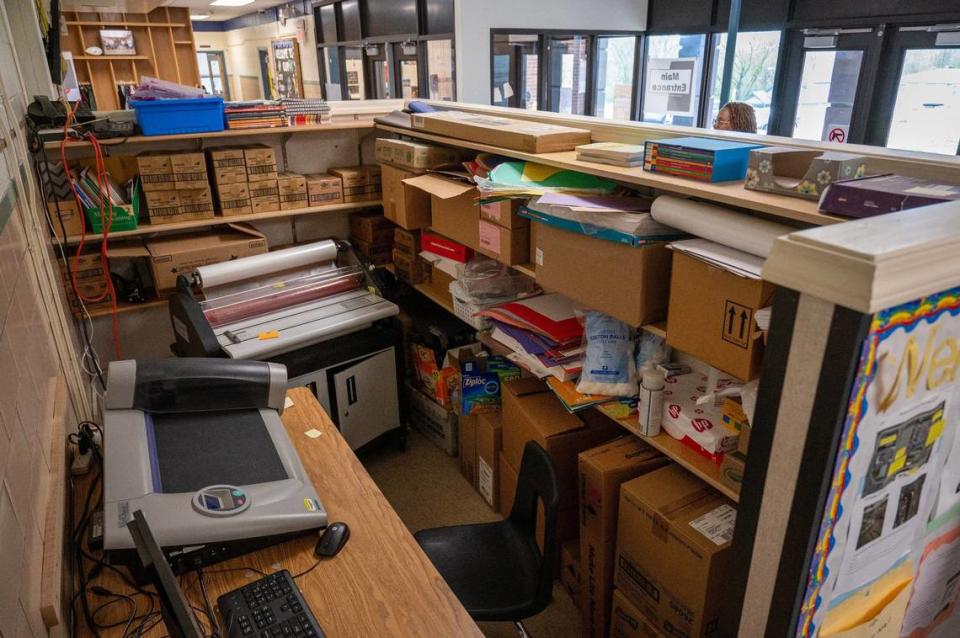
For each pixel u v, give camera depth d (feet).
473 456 8.95
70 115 8.65
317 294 9.18
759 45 16.44
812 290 2.21
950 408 2.71
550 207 6.13
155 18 26.32
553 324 7.01
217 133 9.50
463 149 8.95
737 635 2.89
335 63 28.22
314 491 4.90
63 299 8.11
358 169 11.12
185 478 4.68
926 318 2.34
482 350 9.37
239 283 8.91
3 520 2.89
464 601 5.45
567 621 7.00
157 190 9.29
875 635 3.06
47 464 4.27
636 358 6.47
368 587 4.31
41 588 3.37
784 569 2.56
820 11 14.69
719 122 11.91
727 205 5.44
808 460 2.37
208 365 5.42
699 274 4.87
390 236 11.18
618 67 20.38
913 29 12.99
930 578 3.27
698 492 5.65
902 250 2.11
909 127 13.55
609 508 6.10
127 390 5.12
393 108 11.56
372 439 9.43
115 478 4.50
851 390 2.21
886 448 2.51
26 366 4.16
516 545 6.02
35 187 7.55
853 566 2.71
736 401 5.47
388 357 9.25
